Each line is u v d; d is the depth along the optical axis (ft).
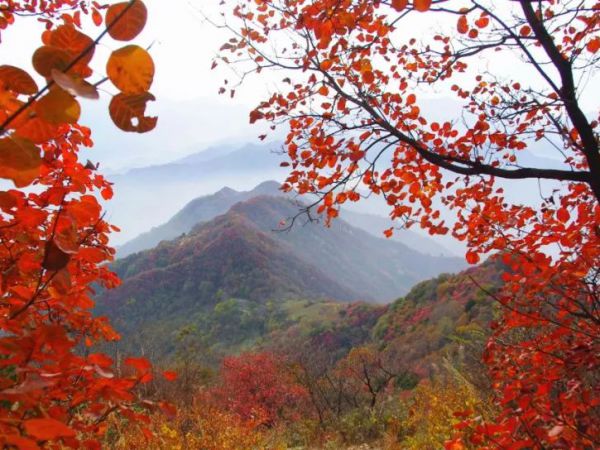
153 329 216.95
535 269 9.55
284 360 64.13
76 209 4.13
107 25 2.33
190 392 33.63
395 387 48.42
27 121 2.24
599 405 8.55
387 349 104.73
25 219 3.91
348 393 43.19
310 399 45.70
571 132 11.60
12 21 6.62
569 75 9.39
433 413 21.75
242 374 55.77
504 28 10.06
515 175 9.96
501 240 10.75
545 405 8.23
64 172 5.26
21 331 3.98
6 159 2.21
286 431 34.96
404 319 127.85
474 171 10.21
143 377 4.65
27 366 3.49
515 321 9.96
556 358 8.99
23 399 2.96
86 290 6.13
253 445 23.91
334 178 11.90
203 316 235.81
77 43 2.38
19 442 2.27
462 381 20.34
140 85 2.37
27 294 4.09
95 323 6.50
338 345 149.69
